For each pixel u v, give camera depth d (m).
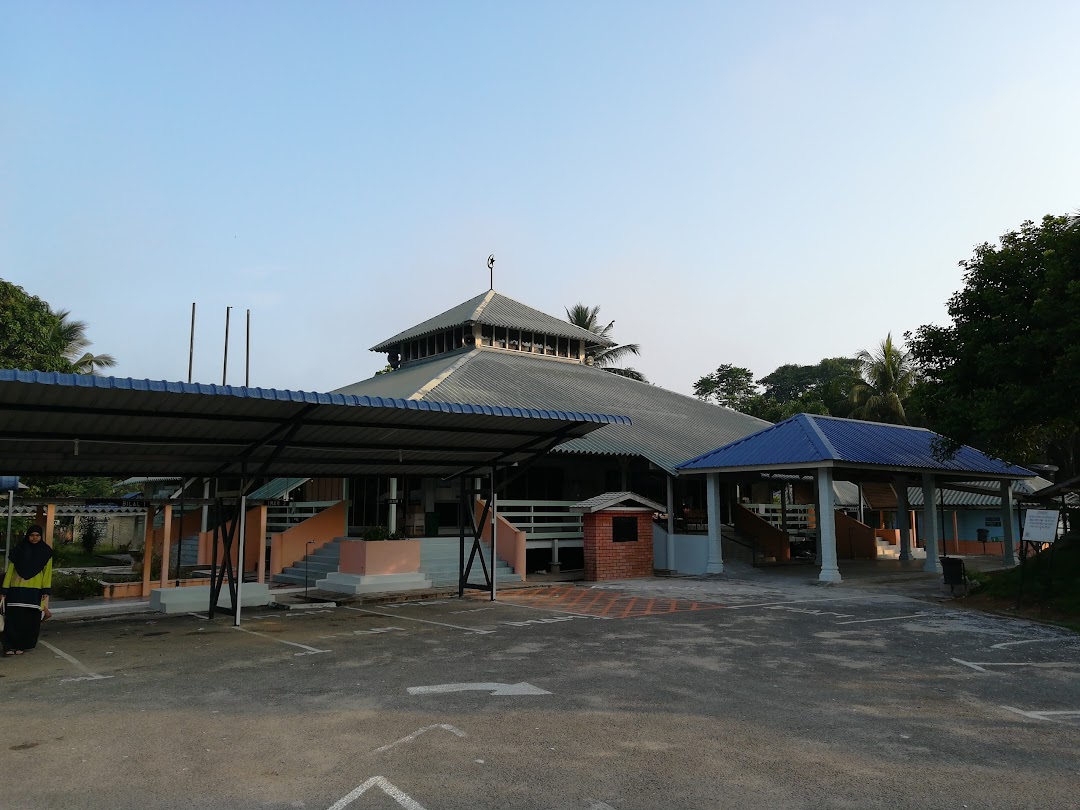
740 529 29.78
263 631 12.52
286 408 11.89
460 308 35.97
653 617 13.98
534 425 14.86
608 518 21.83
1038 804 5.01
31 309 33.94
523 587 19.06
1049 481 34.12
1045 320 14.67
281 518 24.66
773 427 23.52
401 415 13.07
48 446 12.29
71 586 18.11
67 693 8.14
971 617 14.02
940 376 17.73
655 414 30.44
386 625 13.12
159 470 14.92
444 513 24.06
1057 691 8.23
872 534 31.67
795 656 10.16
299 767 5.68
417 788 5.24
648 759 5.86
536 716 7.08
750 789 5.24
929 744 6.27
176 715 7.17
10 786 5.30
